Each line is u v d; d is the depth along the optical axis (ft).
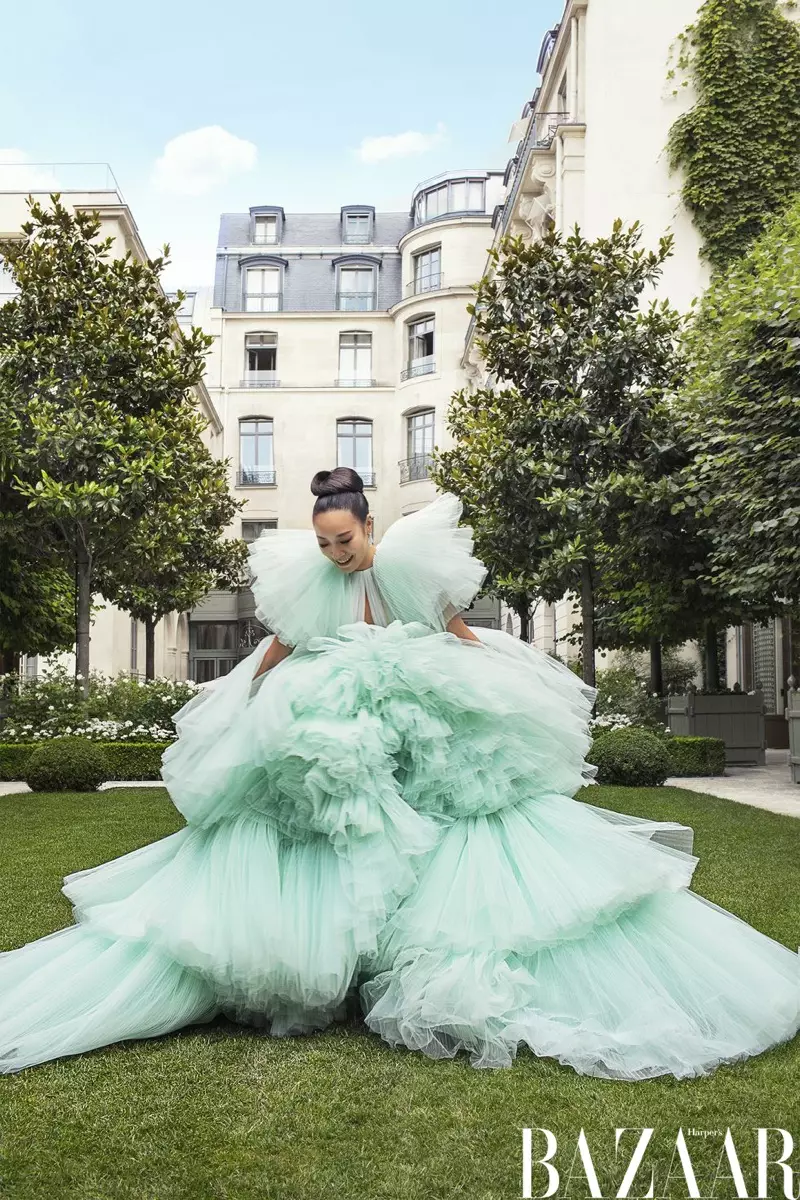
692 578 40.11
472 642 9.22
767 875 14.98
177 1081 6.88
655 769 31.63
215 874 7.75
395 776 8.51
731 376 32.81
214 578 73.56
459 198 118.21
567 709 8.98
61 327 41.98
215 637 116.78
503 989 7.35
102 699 42.27
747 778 37.32
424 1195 5.29
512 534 40.22
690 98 57.82
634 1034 7.16
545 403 37.47
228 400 118.83
